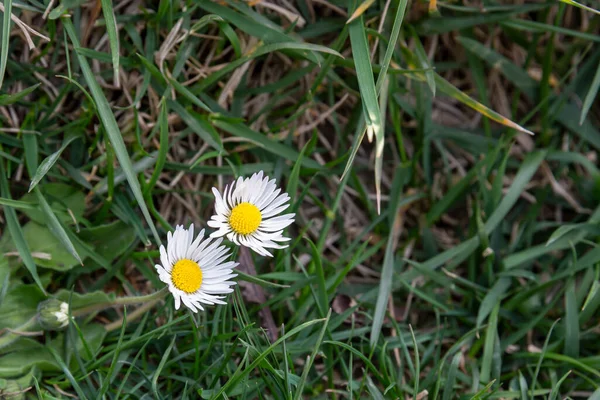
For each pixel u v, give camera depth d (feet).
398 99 1.70
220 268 1.47
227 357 1.52
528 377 1.65
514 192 1.69
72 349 1.56
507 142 1.73
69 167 1.61
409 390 1.60
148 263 1.64
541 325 1.67
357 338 1.64
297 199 1.71
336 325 1.61
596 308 1.65
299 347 1.60
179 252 1.46
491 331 1.63
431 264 1.68
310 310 1.64
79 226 1.62
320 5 1.70
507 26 1.74
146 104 1.66
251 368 1.50
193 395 1.56
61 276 1.61
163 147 1.58
